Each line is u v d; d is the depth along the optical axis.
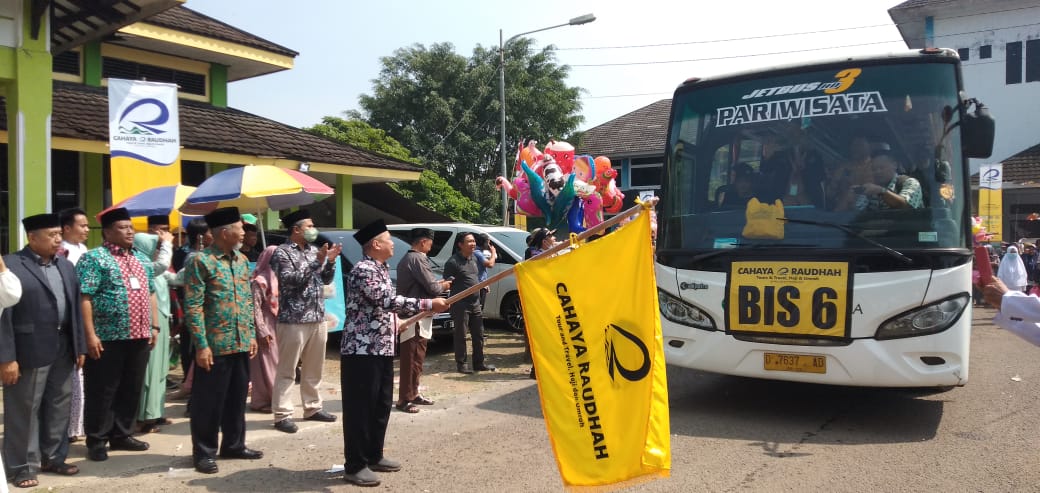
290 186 7.32
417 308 4.92
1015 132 24.45
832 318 5.75
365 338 4.93
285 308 6.33
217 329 5.24
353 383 4.92
